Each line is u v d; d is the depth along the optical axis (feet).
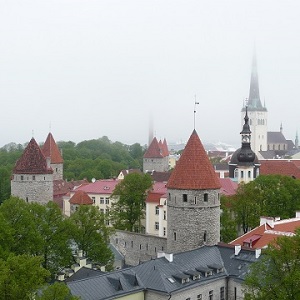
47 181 393.09
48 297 128.16
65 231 242.99
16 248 221.46
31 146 394.11
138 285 187.83
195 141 247.09
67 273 231.91
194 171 243.19
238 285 205.67
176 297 187.21
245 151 467.11
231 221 308.40
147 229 377.50
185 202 242.99
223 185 415.64
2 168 555.28
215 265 211.41
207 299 201.77
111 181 462.19
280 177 352.28
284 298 137.59
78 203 397.60
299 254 141.69
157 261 202.08
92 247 251.39
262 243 236.63
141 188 369.09
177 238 246.88
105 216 280.72
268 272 147.33
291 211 335.47
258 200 330.13
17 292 126.00
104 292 176.96
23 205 238.27
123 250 314.55
